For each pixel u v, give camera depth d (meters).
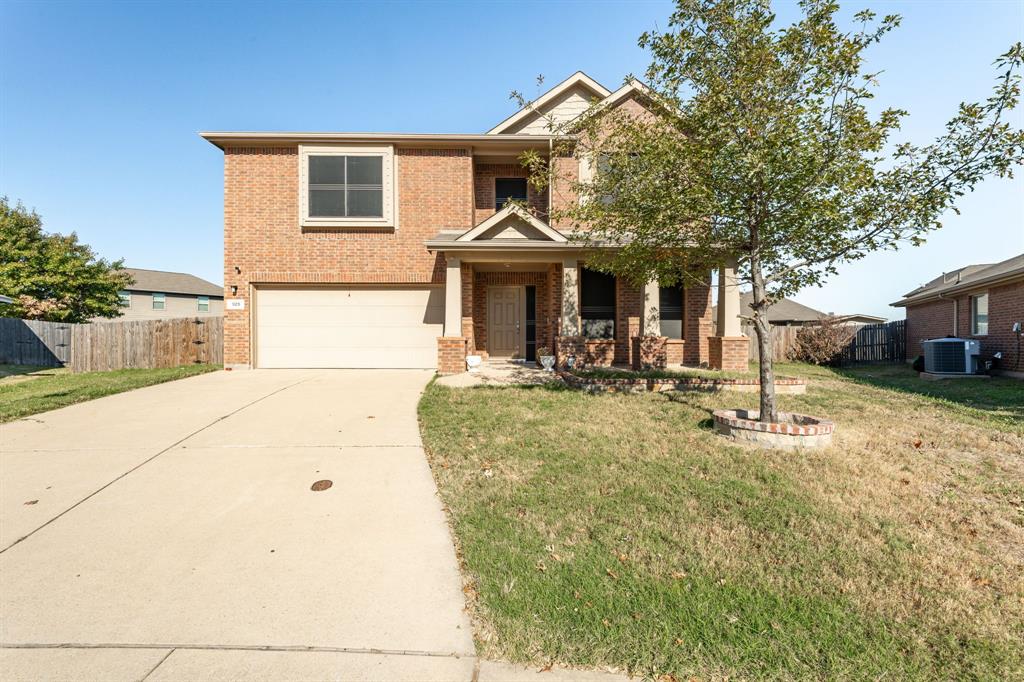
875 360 17.20
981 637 2.45
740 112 5.37
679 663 2.22
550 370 11.18
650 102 6.74
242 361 11.85
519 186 13.23
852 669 2.21
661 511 3.75
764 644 2.35
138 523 3.59
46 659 2.22
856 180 4.85
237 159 11.92
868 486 4.21
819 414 7.14
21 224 20.97
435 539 3.38
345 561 3.09
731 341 10.86
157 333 13.67
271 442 5.54
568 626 2.46
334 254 12.05
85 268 21.89
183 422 6.39
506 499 3.96
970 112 4.67
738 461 4.80
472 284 12.54
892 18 4.82
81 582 2.84
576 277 10.94
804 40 5.10
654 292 11.11
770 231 5.59
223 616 2.54
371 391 8.65
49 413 6.88
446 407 7.16
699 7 5.42
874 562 3.08
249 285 11.91
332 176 12.00
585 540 3.32
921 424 6.50
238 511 3.81
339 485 4.33
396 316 12.23
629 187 6.24
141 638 2.37
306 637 2.39
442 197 12.26
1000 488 4.25
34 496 4.04
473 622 2.51
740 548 3.23
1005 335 12.42
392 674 2.15
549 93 13.19
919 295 16.50
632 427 6.07
